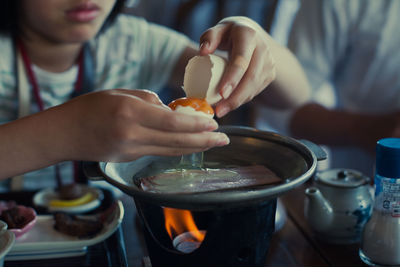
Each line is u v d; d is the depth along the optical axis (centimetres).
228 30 65
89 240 66
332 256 66
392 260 62
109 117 54
